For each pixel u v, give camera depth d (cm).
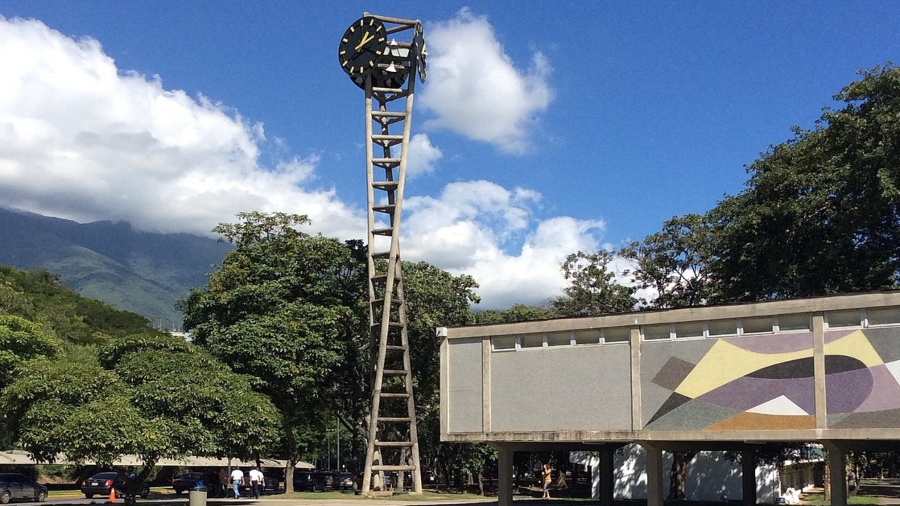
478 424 2938
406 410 5438
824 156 3581
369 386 4931
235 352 4272
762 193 3788
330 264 4747
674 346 2625
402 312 4572
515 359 2912
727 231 3847
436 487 6719
